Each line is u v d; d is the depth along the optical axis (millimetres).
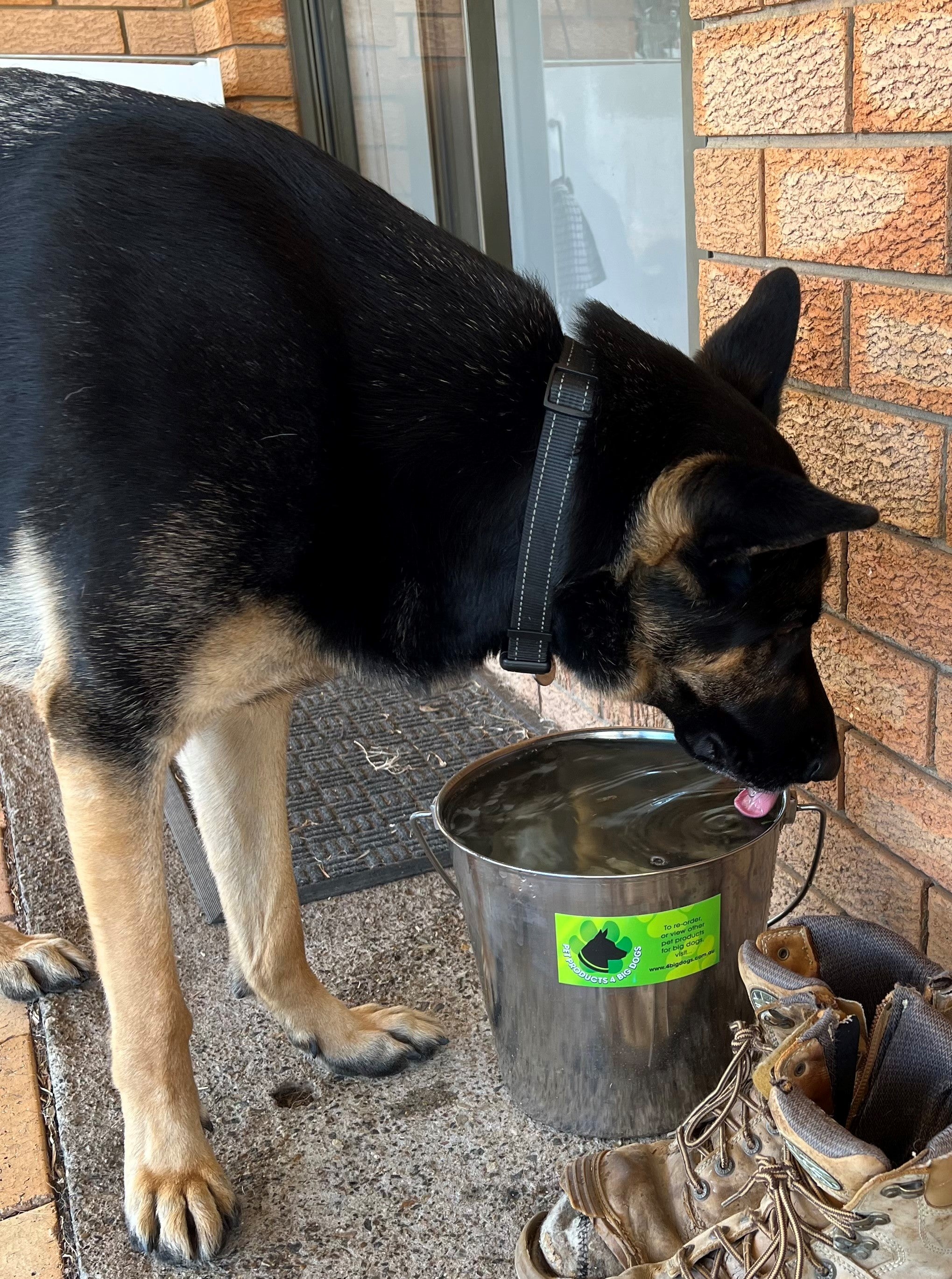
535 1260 1396
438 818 1691
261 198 1557
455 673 1760
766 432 1609
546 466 1559
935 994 1264
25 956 2145
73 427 1475
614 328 1655
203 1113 1801
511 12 3654
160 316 1473
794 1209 1154
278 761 1812
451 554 1623
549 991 1615
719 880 1559
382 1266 1510
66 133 1557
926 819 1761
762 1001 1277
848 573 1870
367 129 4539
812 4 1690
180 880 2539
